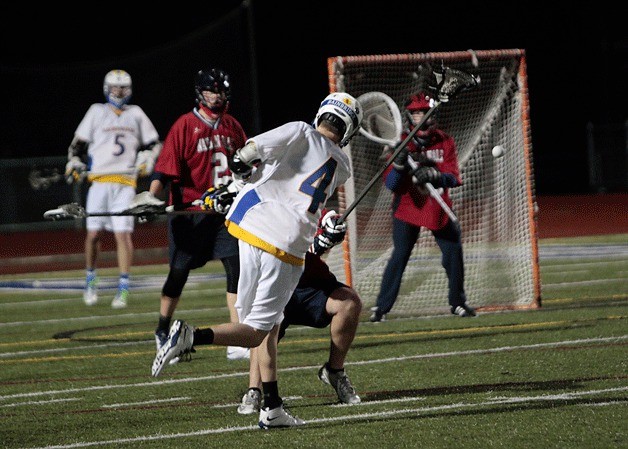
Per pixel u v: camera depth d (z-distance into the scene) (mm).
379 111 19188
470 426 10781
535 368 13945
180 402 12812
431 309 20516
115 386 14086
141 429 11344
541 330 17281
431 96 18734
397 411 11688
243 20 59219
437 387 13016
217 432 11047
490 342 16344
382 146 22234
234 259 14977
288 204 10859
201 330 10586
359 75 20297
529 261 20484
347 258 19609
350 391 12250
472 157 22203
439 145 18766
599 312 19109
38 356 17062
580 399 11852
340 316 11859
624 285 23344
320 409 12031
